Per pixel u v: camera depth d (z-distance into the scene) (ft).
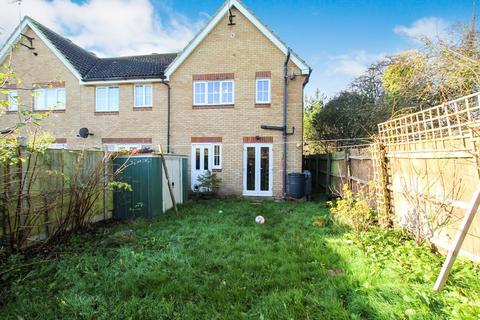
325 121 50.60
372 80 45.27
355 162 25.49
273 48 34.12
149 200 21.63
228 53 34.94
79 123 38.55
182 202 29.58
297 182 30.78
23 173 13.46
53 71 39.19
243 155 34.58
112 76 37.88
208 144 35.37
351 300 8.84
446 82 18.62
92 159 19.53
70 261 12.28
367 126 41.65
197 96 35.94
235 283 10.12
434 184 13.15
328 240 14.88
